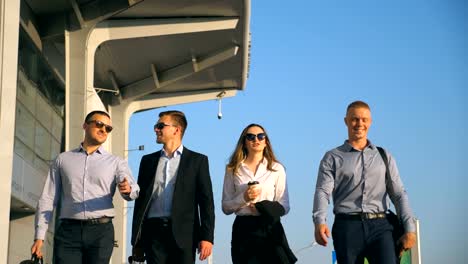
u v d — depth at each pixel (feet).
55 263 26.22
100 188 26.50
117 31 81.66
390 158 24.36
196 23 85.46
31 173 71.46
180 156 26.66
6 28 47.96
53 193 26.84
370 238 23.76
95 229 26.22
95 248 26.23
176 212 25.89
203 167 26.50
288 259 25.53
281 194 26.63
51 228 72.02
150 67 102.99
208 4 82.07
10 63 47.98
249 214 25.82
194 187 26.32
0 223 45.68
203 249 25.85
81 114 75.61
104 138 27.02
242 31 91.15
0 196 45.98
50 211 26.71
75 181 26.45
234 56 101.65
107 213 26.50
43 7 73.97
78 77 76.18
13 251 73.56
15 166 65.41
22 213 74.64
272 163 26.66
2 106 47.09
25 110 68.74
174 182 26.35
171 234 25.82
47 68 77.36
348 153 24.32
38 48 74.90
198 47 96.37
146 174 26.61
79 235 26.16
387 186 24.31
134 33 82.79
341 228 23.97
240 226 25.82
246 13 85.10
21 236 74.38
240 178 26.43
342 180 24.22
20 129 67.10
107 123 26.94
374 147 24.44
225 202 26.32
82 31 76.48
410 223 23.76
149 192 26.25
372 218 23.81
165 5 80.79
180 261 25.77
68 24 76.02
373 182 23.98
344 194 24.18
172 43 93.91
